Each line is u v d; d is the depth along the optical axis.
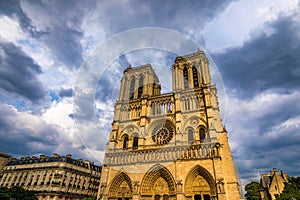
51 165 78.88
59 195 72.12
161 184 53.34
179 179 49.88
